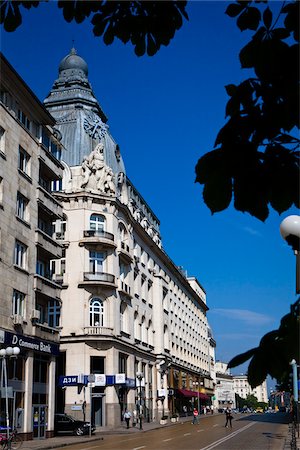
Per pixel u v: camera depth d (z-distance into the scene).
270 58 2.79
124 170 57.06
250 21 2.98
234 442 28.66
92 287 47.50
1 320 28.52
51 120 36.31
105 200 49.75
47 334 34.06
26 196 32.66
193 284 105.00
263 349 2.73
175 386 74.81
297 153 2.83
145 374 59.66
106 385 45.97
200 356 102.25
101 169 50.47
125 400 51.12
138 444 28.62
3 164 30.09
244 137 2.85
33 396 32.38
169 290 76.06
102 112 56.97
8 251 29.83
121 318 52.41
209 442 28.97
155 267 68.69
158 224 75.25
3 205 29.69
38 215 35.50
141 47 3.78
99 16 3.77
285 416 77.38
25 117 34.09
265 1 2.97
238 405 158.12
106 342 46.62
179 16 3.66
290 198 2.80
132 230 56.28
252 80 2.86
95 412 45.66
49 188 38.06
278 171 2.79
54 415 37.59
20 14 4.01
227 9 3.02
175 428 47.25
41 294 33.78
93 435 38.31
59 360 46.53
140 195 65.12
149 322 63.34
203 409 96.44
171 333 74.62
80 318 46.53
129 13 3.73
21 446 26.06
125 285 52.31
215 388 127.19
